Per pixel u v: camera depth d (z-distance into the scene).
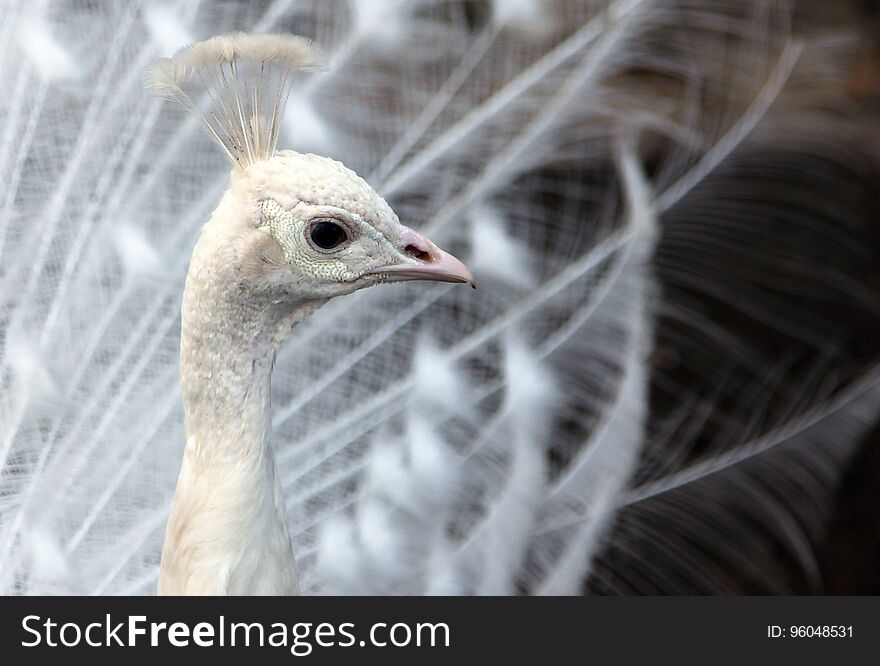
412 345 7.07
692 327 9.43
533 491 6.84
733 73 7.75
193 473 3.94
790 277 9.37
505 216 7.43
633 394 7.13
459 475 6.90
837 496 9.94
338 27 6.88
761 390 9.36
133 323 6.36
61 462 6.07
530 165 7.11
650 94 7.73
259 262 3.79
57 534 6.05
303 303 3.96
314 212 3.79
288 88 4.79
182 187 6.55
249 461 3.92
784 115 7.92
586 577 7.30
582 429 7.26
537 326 7.20
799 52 7.96
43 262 6.25
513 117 7.03
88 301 6.29
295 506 6.76
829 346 9.42
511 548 6.80
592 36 7.00
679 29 7.56
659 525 8.09
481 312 7.18
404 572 6.77
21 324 6.18
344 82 6.87
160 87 3.80
